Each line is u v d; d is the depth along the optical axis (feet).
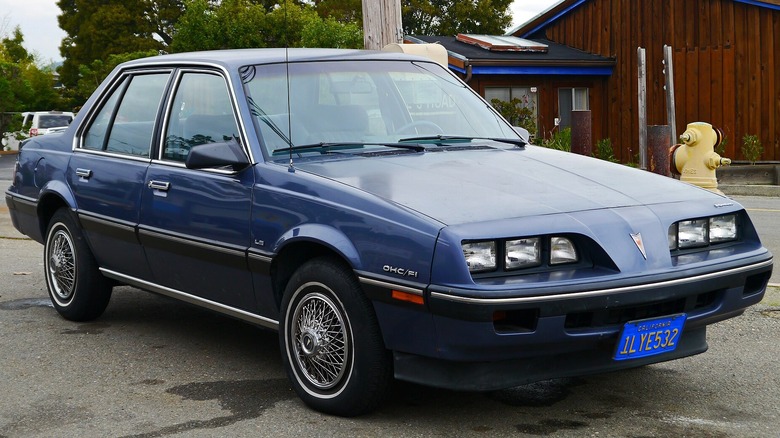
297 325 14.07
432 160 14.90
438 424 13.32
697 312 13.34
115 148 18.60
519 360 12.43
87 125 19.65
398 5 34.68
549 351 12.21
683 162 37.68
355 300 13.00
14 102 134.31
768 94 63.05
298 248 14.16
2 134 132.05
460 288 11.75
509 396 14.60
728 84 65.41
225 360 17.01
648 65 71.31
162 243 16.58
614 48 73.67
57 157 20.03
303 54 16.97
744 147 63.05
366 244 12.79
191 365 16.70
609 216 12.91
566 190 13.67
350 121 15.99
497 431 13.00
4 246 30.58
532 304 11.80
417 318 12.28
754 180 54.85
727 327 18.62
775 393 14.61
